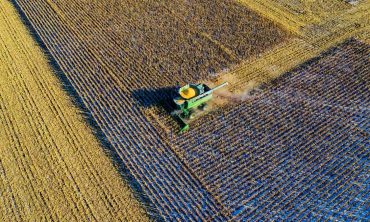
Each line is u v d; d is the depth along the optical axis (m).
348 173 16.05
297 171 16.06
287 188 15.47
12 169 16.20
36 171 16.11
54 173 16.03
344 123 18.06
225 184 15.60
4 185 15.63
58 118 18.39
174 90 19.62
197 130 17.73
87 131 17.80
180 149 16.94
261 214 14.62
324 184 15.63
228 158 16.55
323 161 16.44
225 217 14.52
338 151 16.86
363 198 15.23
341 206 14.92
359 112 18.59
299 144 17.09
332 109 18.72
